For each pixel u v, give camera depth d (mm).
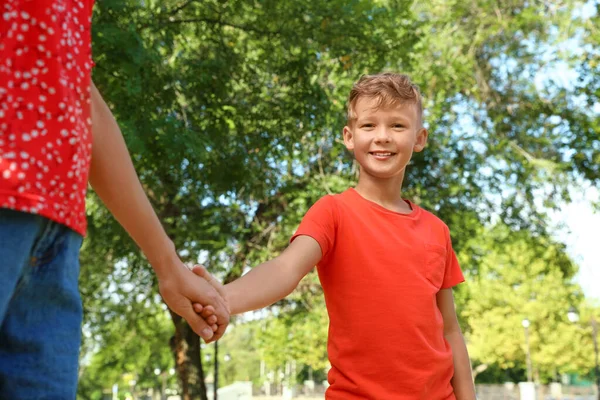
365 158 2324
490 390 41375
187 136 9352
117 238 12797
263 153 11258
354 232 2221
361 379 2137
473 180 14562
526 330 34688
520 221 14852
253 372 64812
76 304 1135
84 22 1237
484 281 35969
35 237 1057
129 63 8484
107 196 1340
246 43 11125
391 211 2305
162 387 48469
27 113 1091
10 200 1029
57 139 1109
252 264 13703
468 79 14578
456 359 2352
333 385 2193
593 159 13203
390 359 2133
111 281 15789
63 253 1100
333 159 13609
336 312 2201
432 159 14461
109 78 9188
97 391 50281
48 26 1127
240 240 13555
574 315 30516
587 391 48656
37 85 1104
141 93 9141
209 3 10328
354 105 2373
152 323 18891
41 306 1075
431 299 2221
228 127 10648
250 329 22219
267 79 11289
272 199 13742
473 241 15211
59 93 1122
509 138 15016
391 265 2195
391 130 2314
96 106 1298
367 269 2186
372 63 10820
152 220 1391
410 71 11992
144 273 15242
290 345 26109
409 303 2172
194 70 10125
